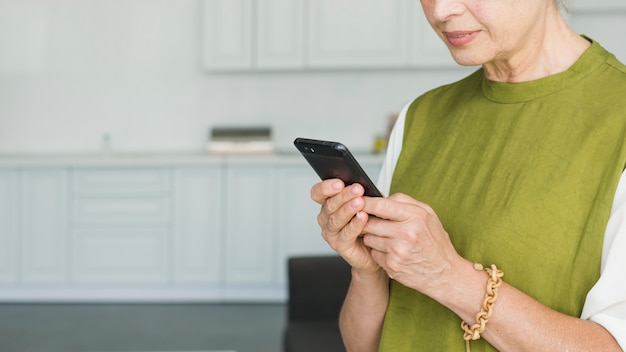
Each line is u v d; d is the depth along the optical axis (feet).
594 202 3.13
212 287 16.79
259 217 16.55
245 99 18.29
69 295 16.88
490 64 3.58
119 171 16.53
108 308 16.34
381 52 16.90
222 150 17.51
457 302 3.14
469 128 3.75
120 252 16.63
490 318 3.08
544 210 3.25
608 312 3.01
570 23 17.33
